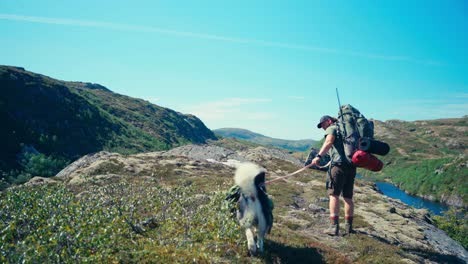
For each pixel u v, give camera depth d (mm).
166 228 8906
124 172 20109
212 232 8523
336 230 10961
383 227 13141
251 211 7848
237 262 7523
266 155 31656
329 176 10562
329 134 9953
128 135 139250
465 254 13406
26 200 9461
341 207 15070
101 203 9898
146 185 14570
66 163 95938
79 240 6891
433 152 176500
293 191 17859
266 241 9102
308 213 13875
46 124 110750
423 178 104375
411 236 13133
